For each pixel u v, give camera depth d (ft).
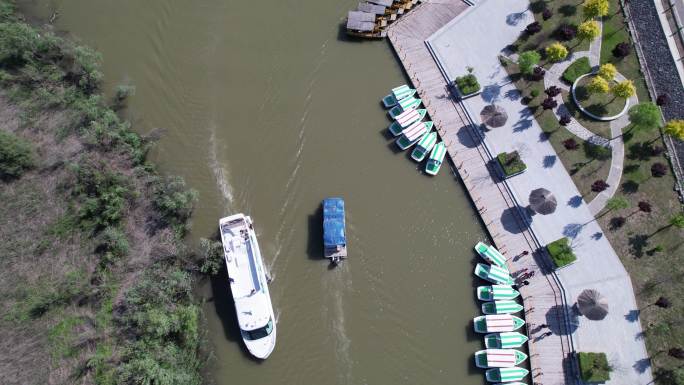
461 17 178.81
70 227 149.59
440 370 141.79
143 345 133.49
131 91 169.99
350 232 155.33
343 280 150.71
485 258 148.97
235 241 144.77
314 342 144.66
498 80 169.58
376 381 141.38
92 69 169.27
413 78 172.04
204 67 177.37
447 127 165.17
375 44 179.63
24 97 166.81
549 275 147.02
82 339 137.18
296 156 164.96
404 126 162.71
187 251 149.48
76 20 185.47
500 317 140.67
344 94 172.96
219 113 170.91
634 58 171.01
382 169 162.91
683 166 157.07
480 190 157.58
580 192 154.92
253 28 182.91
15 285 142.51
